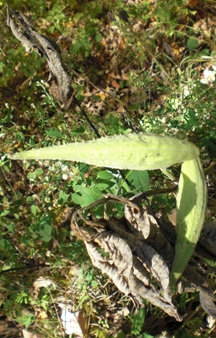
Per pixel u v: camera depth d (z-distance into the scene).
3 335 0.38
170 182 0.32
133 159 0.18
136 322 0.34
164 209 0.31
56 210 0.38
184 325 0.35
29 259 0.39
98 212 0.28
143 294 0.20
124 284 0.20
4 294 0.37
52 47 0.28
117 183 0.30
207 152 0.32
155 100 0.43
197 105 0.34
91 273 0.34
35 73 0.45
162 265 0.19
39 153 0.17
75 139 0.35
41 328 0.37
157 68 0.45
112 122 0.37
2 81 0.46
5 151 0.41
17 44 0.47
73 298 0.37
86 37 0.47
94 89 0.47
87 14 0.48
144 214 0.20
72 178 0.38
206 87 0.36
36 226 0.34
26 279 0.37
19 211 0.40
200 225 0.20
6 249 0.36
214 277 0.32
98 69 0.47
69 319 0.36
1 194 0.41
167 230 0.21
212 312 0.22
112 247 0.19
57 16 0.48
